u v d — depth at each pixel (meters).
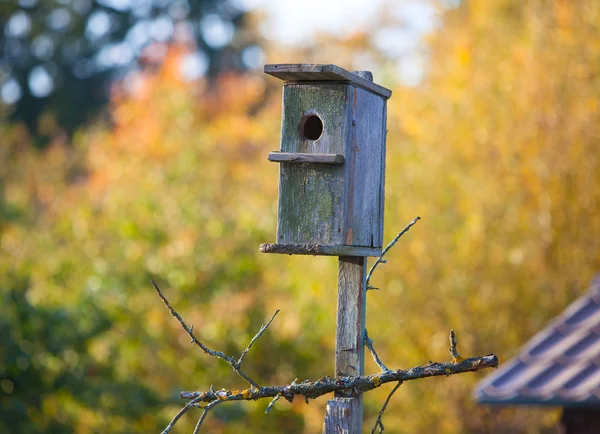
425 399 21.05
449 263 20.39
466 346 20.38
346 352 6.29
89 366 18.31
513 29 22.19
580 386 10.88
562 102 20.42
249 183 27.22
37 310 16.69
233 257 22.42
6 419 16.05
